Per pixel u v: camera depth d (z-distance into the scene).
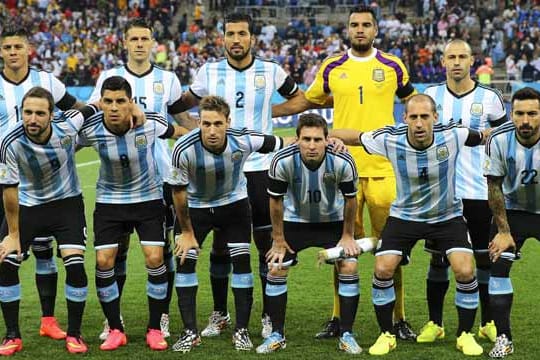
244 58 11.98
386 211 11.55
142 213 10.80
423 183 10.35
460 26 55.06
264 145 10.68
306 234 10.83
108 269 10.75
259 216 11.72
